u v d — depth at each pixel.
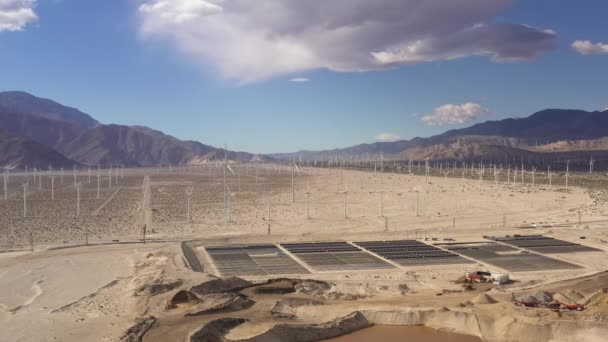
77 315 62.28
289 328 58.12
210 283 73.12
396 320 63.19
